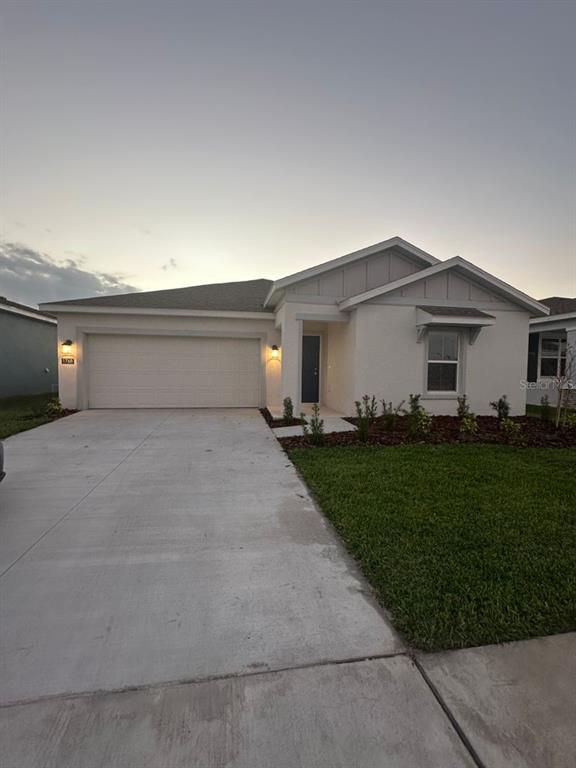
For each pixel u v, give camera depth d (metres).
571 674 1.92
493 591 2.57
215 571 2.87
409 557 3.01
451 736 1.59
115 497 4.38
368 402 9.66
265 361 12.07
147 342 11.83
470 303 10.27
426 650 2.08
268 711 1.71
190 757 1.49
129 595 2.57
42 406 11.71
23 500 4.27
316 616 2.37
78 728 1.61
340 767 1.46
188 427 8.78
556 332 14.34
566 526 3.58
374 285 10.52
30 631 2.21
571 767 1.47
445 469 5.42
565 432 8.34
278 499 4.35
